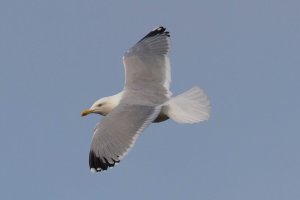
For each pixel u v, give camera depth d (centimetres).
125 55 1770
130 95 1694
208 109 1609
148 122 1552
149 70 1741
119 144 1515
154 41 1784
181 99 1628
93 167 1513
